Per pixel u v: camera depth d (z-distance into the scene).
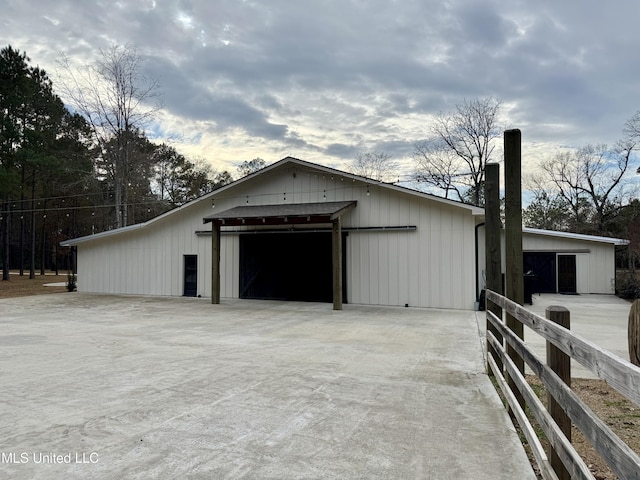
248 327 8.34
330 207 11.60
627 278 16.92
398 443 2.93
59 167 23.97
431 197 11.22
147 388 4.24
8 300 13.79
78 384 4.39
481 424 3.29
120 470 2.54
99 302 13.06
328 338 7.16
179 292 14.73
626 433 3.17
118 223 23.03
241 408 3.65
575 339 1.67
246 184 13.84
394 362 5.44
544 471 2.12
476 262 11.19
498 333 4.81
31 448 2.85
